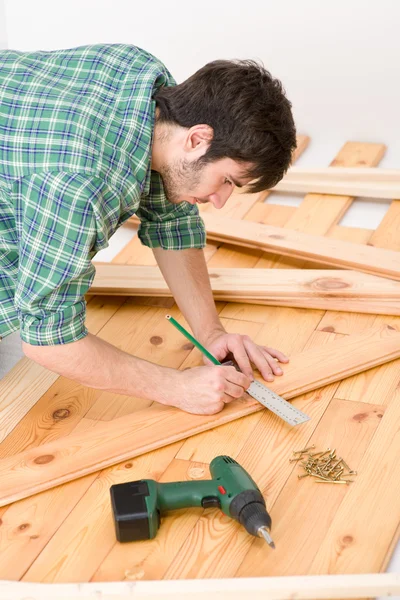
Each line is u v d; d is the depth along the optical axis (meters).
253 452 2.13
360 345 2.48
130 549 1.86
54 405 2.35
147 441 2.14
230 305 2.79
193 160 1.81
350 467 2.07
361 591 1.68
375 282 2.77
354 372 2.39
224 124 1.73
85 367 2.00
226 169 1.81
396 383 2.37
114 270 2.87
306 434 2.19
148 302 2.82
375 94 3.70
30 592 1.71
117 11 3.99
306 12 3.64
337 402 2.30
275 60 3.81
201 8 3.82
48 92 1.83
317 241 2.99
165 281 2.64
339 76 3.72
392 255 2.88
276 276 2.82
